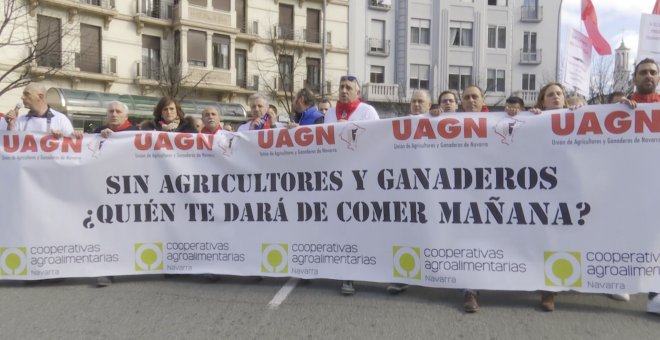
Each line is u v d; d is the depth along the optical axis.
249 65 33.22
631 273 4.27
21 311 4.55
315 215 5.06
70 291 5.11
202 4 30.34
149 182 5.32
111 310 4.56
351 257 4.95
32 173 5.23
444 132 4.69
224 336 3.99
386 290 5.07
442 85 38.38
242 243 5.24
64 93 22.09
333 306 4.62
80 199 5.27
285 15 34.62
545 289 4.43
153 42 29.80
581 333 3.94
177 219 5.33
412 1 37.97
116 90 28.31
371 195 4.89
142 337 3.98
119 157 5.30
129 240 5.32
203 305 4.68
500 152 4.56
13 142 5.22
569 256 4.40
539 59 39.72
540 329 4.02
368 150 4.90
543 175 4.47
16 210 5.21
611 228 4.31
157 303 4.74
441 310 4.48
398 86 37.59
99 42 27.83
